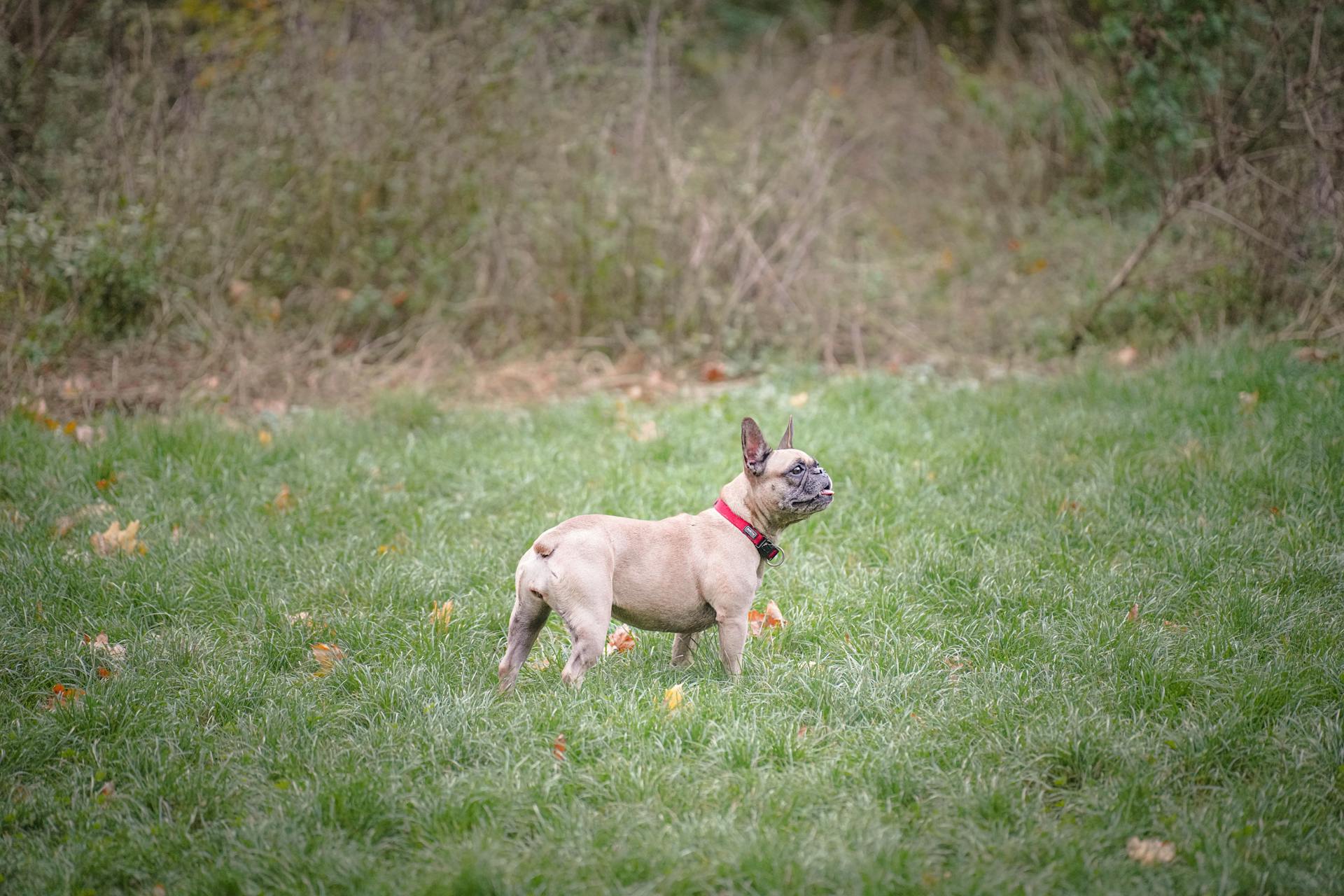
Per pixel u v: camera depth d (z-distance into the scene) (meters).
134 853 5.57
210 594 8.52
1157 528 9.21
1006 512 9.77
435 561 9.08
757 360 15.48
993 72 21.55
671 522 7.37
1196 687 7.04
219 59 15.81
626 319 15.81
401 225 15.66
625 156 16.05
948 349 15.80
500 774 6.16
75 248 13.53
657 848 5.50
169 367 13.88
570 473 10.96
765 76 21.64
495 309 15.78
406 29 16.03
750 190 16.06
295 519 9.81
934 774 6.18
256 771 6.30
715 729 6.62
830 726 6.80
